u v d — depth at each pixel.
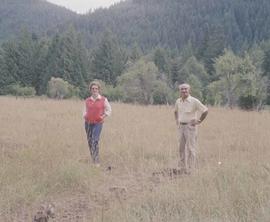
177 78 82.25
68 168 8.06
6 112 18.53
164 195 6.58
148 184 7.80
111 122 16.19
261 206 5.74
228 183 7.00
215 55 88.50
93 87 9.73
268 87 52.66
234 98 48.06
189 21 180.12
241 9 171.25
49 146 10.14
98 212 6.23
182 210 5.95
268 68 71.56
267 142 11.66
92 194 7.27
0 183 7.10
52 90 57.34
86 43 140.12
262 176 7.47
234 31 151.88
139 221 5.65
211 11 187.62
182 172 8.59
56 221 6.07
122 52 91.75
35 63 76.25
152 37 166.50
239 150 10.82
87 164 9.18
